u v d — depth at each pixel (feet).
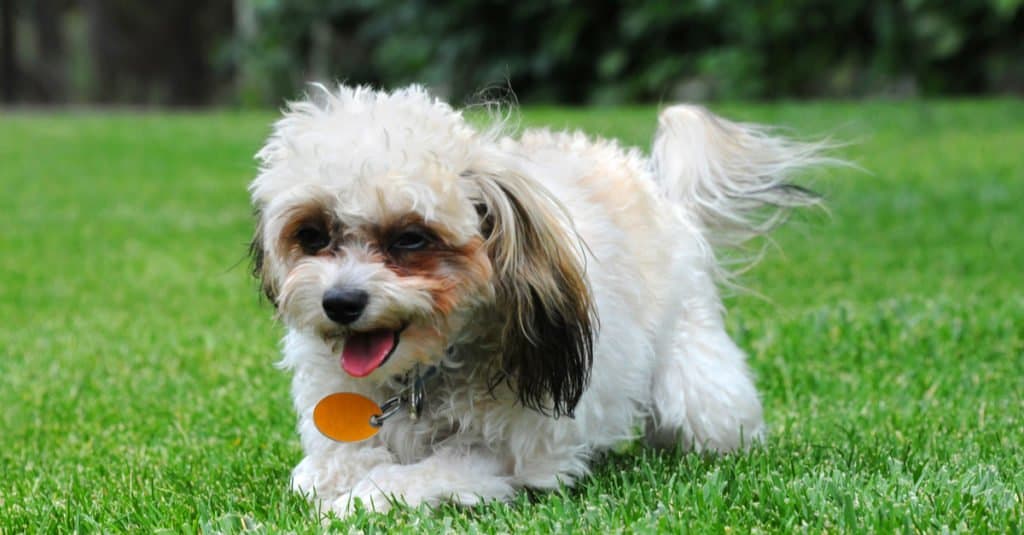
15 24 91.91
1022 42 66.49
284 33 82.02
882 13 67.31
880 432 17.01
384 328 12.72
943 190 39.22
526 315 13.16
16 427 18.95
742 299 25.26
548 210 13.43
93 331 25.07
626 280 14.66
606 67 73.00
